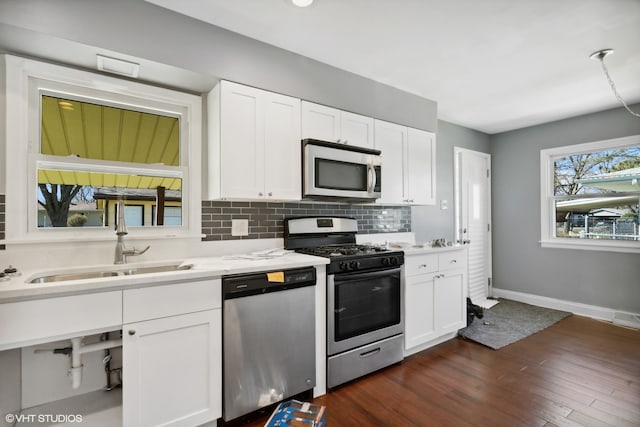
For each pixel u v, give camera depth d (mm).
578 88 2934
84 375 1800
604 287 3514
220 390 1655
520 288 4211
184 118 2195
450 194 3969
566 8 1792
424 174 3119
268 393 1786
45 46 1612
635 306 3303
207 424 1656
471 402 1922
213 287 1645
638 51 2270
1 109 1652
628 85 2865
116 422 1566
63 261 1781
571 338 2938
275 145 2182
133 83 1982
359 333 2193
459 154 4082
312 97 2373
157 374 1496
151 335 1485
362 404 1911
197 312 1597
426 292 2664
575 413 1803
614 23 1938
